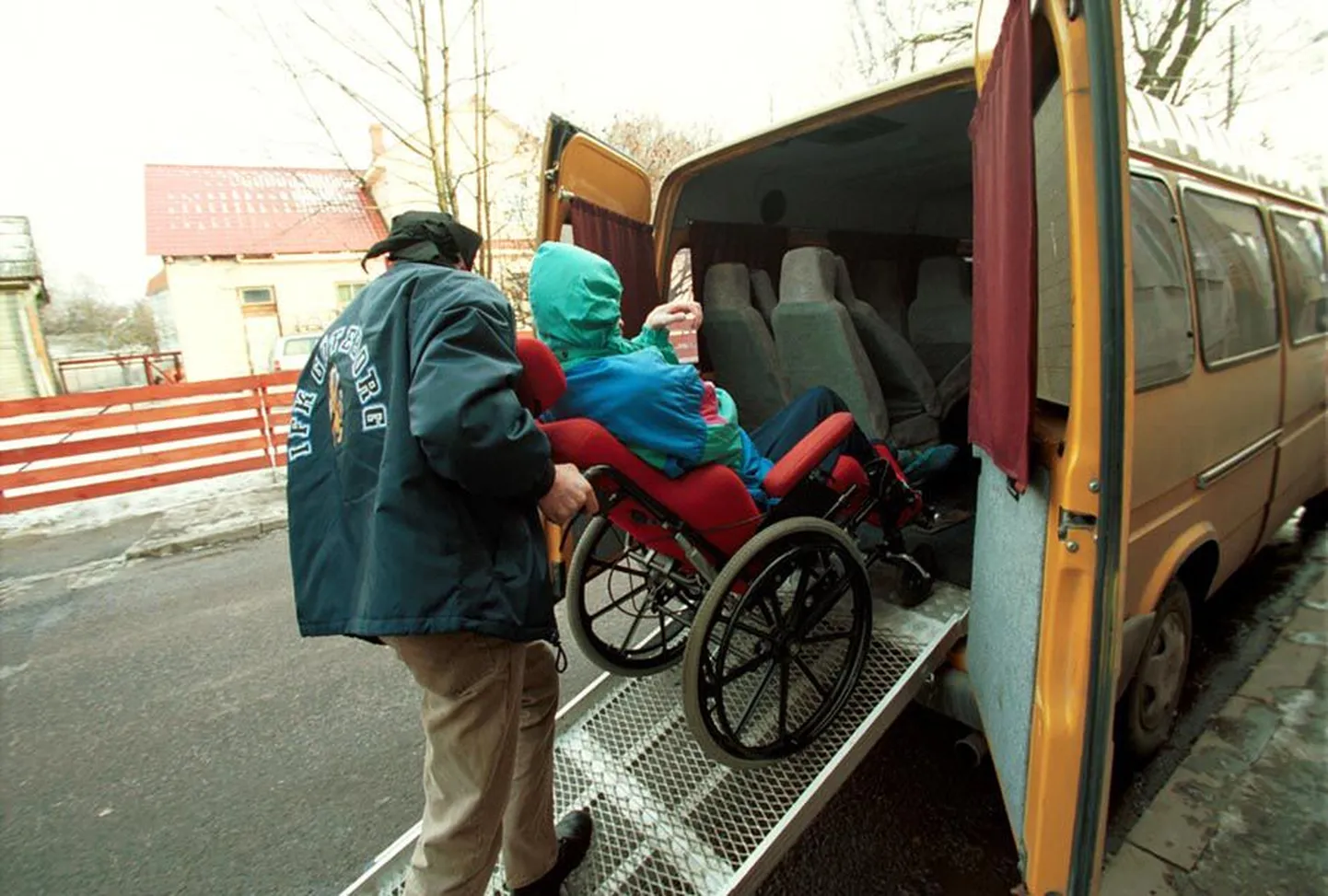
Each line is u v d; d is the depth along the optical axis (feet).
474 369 4.64
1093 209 4.62
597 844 6.72
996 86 5.90
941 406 12.95
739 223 13.53
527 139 31.78
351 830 8.95
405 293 5.11
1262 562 14.33
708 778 7.18
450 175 27.09
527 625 5.07
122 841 8.95
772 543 6.87
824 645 8.39
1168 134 8.95
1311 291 12.26
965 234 19.36
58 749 11.07
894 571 9.83
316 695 12.19
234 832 9.02
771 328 12.85
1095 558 4.87
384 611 4.67
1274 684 10.20
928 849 7.82
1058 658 5.12
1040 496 5.43
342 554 5.11
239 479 28.73
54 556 20.83
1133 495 7.26
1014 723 5.75
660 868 6.31
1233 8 26.12
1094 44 4.48
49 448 24.47
